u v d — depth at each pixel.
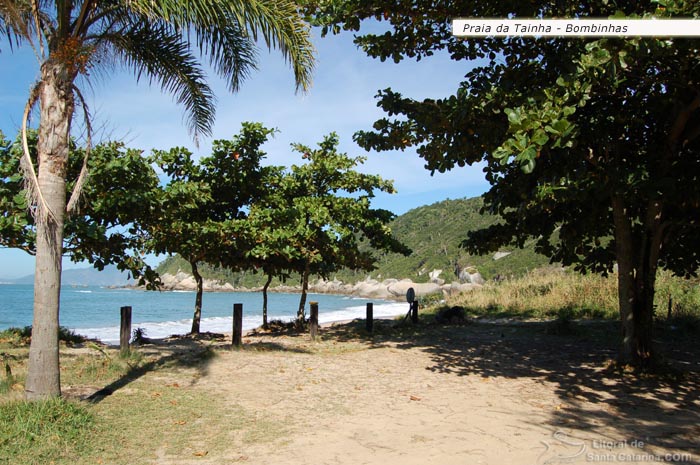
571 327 13.30
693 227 8.03
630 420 5.32
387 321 18.69
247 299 62.12
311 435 4.79
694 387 6.83
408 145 8.80
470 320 16.88
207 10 5.55
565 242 9.66
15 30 5.50
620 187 6.18
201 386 6.65
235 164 12.81
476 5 7.24
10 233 8.40
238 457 4.20
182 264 100.44
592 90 6.51
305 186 13.99
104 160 9.26
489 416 5.47
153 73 7.16
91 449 4.29
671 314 14.27
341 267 16.53
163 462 4.07
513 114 5.52
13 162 8.35
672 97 7.01
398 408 5.80
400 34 8.06
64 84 5.43
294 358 8.98
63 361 8.20
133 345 10.54
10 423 4.57
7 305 47.38
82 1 5.70
